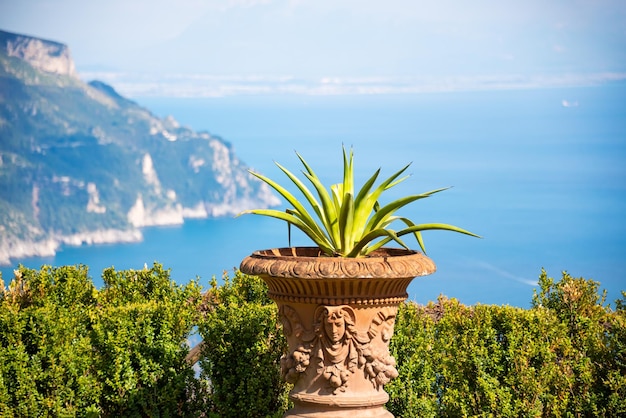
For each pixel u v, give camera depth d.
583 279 6.44
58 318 4.95
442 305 6.54
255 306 5.53
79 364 4.90
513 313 5.60
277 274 3.81
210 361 5.32
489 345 5.37
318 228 4.24
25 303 6.04
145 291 6.46
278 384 5.38
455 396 5.16
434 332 5.71
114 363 5.04
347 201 3.98
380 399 3.98
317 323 3.90
